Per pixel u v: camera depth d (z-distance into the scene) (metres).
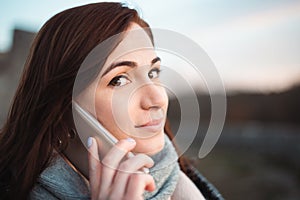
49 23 1.03
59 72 0.97
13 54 5.06
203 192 1.28
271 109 9.02
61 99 0.97
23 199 1.01
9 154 1.05
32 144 1.00
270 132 7.73
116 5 0.98
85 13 0.97
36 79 1.02
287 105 8.91
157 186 0.95
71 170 0.97
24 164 1.00
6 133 1.08
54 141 0.98
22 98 1.05
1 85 4.86
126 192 0.77
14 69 5.00
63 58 0.97
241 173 5.46
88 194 0.96
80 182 0.97
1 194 1.05
